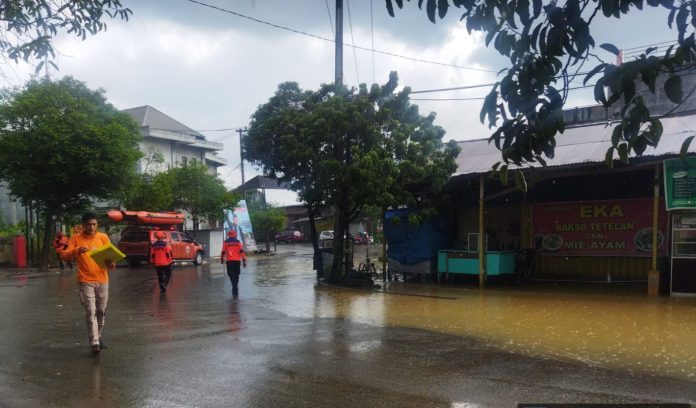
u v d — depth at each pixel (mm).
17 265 24781
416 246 18062
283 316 10797
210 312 11289
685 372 6566
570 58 2672
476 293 14664
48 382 5965
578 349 7844
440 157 16641
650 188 15914
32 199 23031
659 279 13609
